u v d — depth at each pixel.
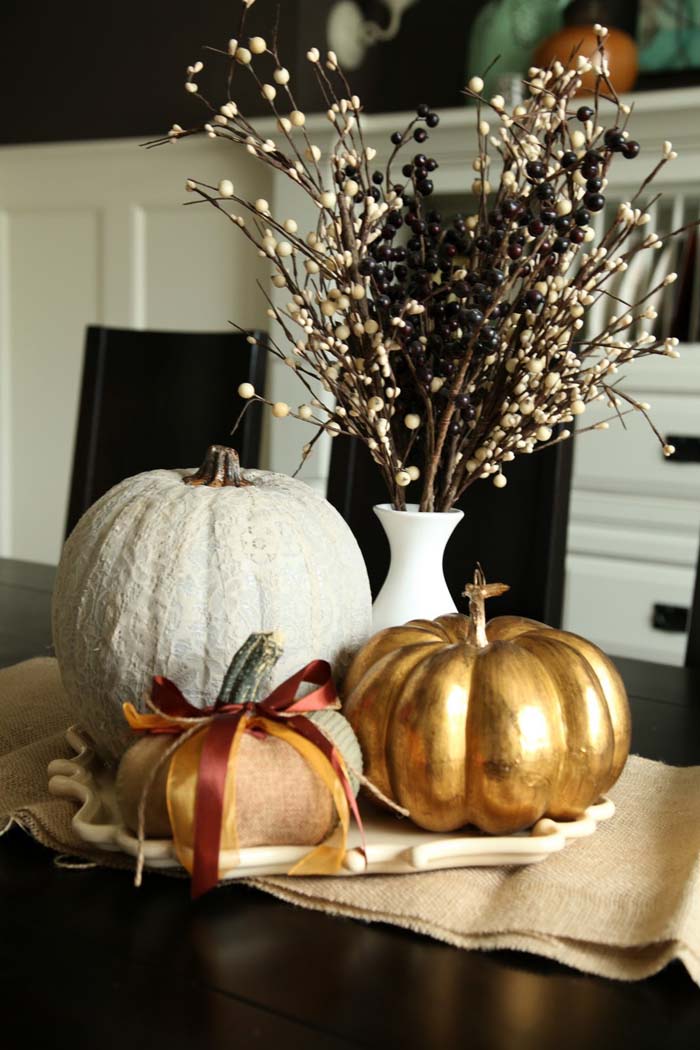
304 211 2.64
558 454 1.34
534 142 0.84
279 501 0.79
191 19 2.84
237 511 0.76
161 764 0.63
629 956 0.58
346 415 0.91
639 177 2.27
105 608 0.74
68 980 0.54
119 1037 0.49
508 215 0.78
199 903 0.63
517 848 0.66
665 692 1.15
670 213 2.30
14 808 0.73
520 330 0.87
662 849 0.71
